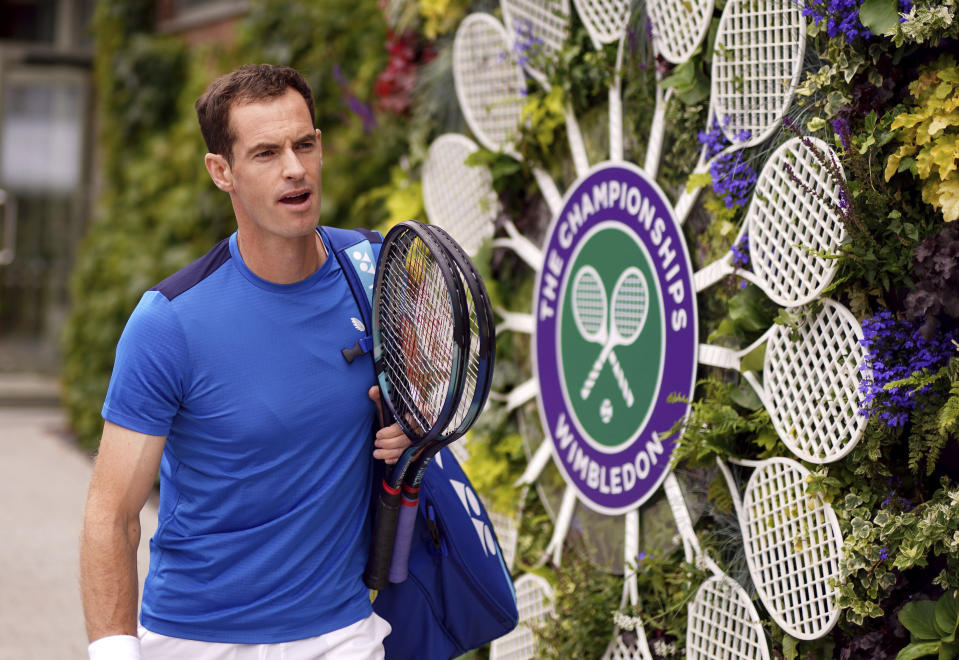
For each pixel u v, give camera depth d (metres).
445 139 5.08
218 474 2.75
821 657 3.31
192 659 2.80
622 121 4.16
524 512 4.72
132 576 2.66
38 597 6.19
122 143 11.19
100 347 10.38
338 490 2.83
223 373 2.71
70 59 14.72
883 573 3.01
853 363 3.09
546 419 4.49
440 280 2.89
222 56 9.01
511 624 3.23
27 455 10.19
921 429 2.94
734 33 3.51
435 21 5.17
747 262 3.48
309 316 2.80
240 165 2.65
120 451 2.66
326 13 7.41
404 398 2.86
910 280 2.97
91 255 10.81
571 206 4.37
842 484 3.15
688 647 3.73
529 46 4.50
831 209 3.10
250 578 2.78
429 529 3.11
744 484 3.59
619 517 4.16
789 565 3.33
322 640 2.84
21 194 15.09
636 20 4.02
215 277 2.75
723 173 3.54
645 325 3.97
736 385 3.62
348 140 6.86
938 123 2.79
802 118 3.29
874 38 3.02
